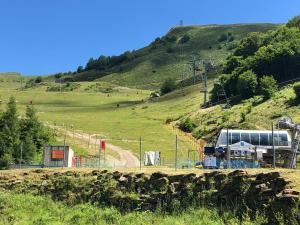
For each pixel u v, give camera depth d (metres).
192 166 48.34
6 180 44.00
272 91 103.81
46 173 43.28
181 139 94.25
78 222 33.59
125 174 36.69
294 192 24.58
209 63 191.00
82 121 122.12
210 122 99.94
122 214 33.59
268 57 119.38
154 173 34.34
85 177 39.94
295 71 118.06
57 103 181.50
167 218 30.17
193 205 30.11
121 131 105.88
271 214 25.16
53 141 84.94
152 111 138.00
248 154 46.47
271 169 29.56
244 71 120.00
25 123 79.12
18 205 38.34
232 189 28.83
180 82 197.12
